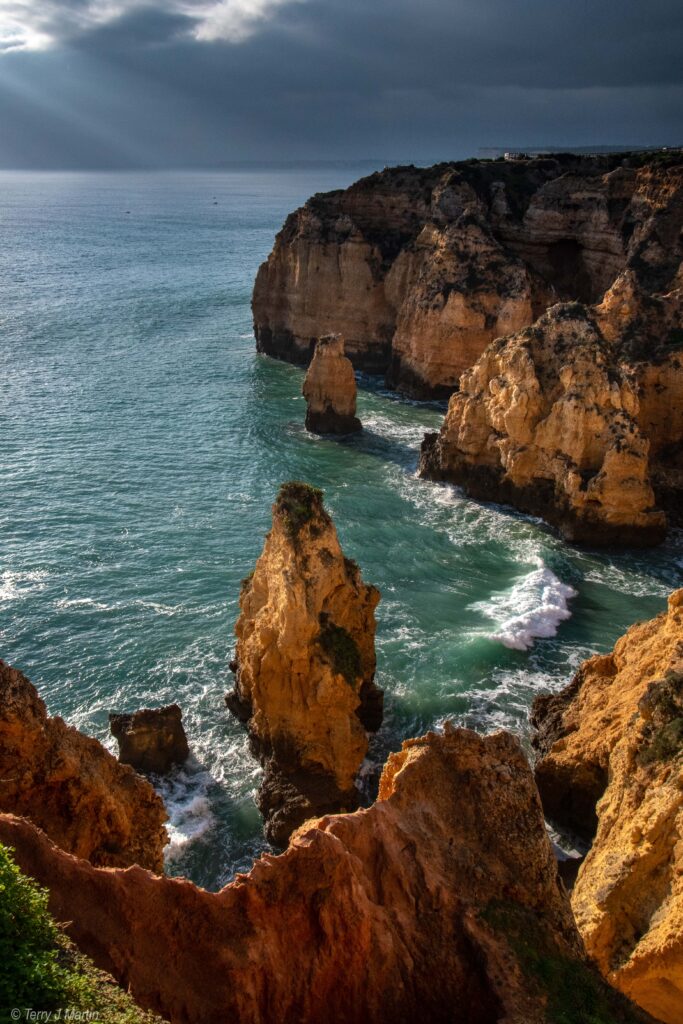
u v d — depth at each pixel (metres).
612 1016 18.05
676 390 64.94
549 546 58.88
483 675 44.03
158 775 36.66
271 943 17.14
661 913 22.97
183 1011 15.88
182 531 59.88
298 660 34.44
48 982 13.70
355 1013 17.44
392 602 50.91
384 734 39.69
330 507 64.62
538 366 63.78
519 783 21.62
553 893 20.56
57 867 16.39
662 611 50.91
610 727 32.97
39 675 43.12
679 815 24.11
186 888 16.91
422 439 81.38
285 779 34.97
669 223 85.94
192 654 45.09
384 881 19.11
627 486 58.31
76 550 56.50
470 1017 17.89
